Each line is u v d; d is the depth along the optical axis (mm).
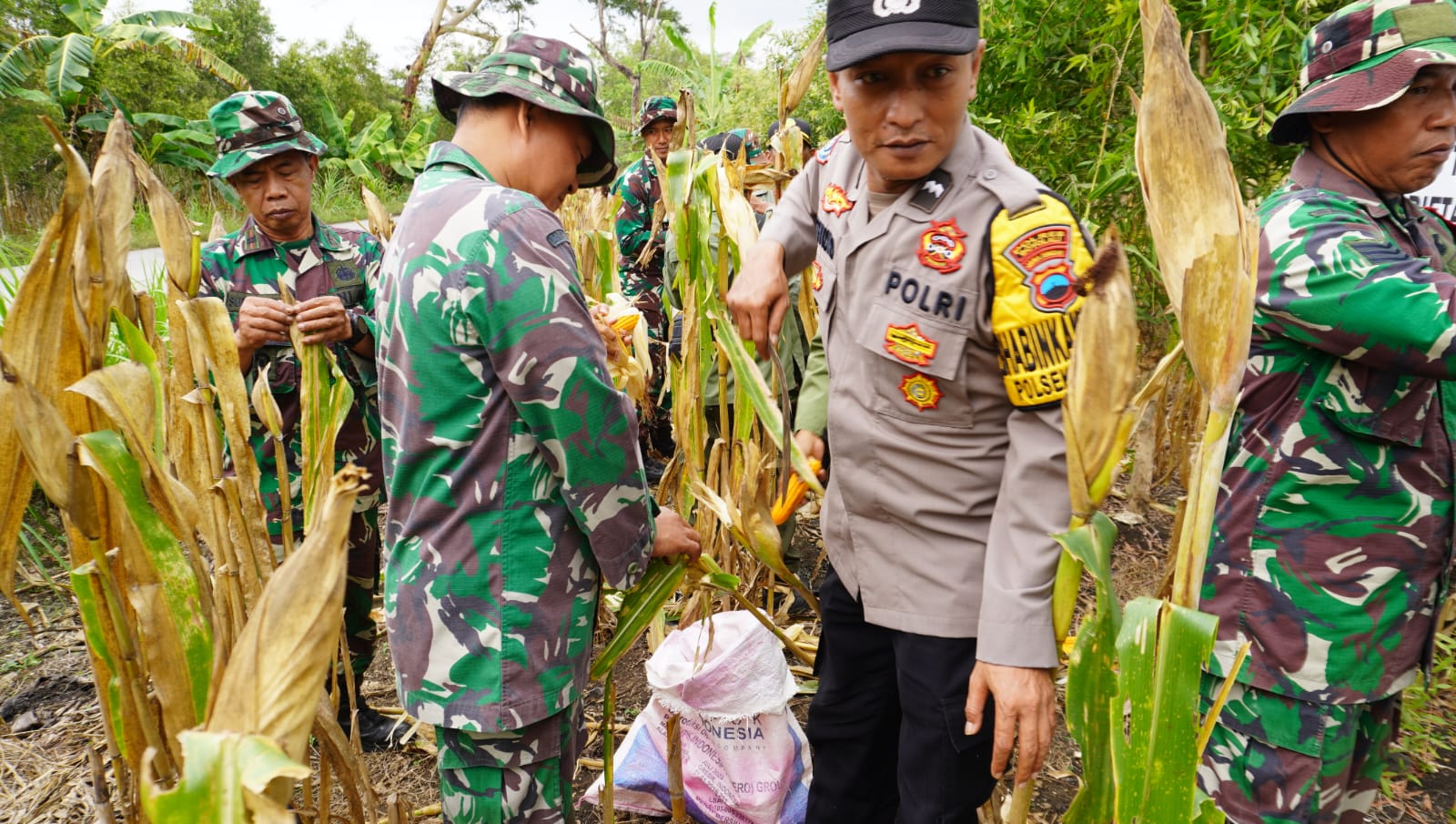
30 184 13672
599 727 2332
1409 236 1229
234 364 1051
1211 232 746
